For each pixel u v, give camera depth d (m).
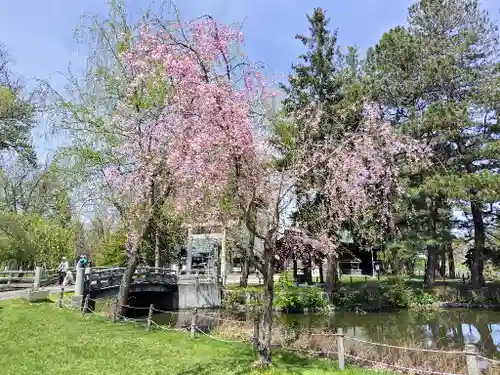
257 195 8.49
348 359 9.97
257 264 8.55
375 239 23.84
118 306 14.38
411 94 25.61
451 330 18.05
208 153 8.28
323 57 24.84
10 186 33.16
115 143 13.82
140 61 11.25
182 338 10.95
